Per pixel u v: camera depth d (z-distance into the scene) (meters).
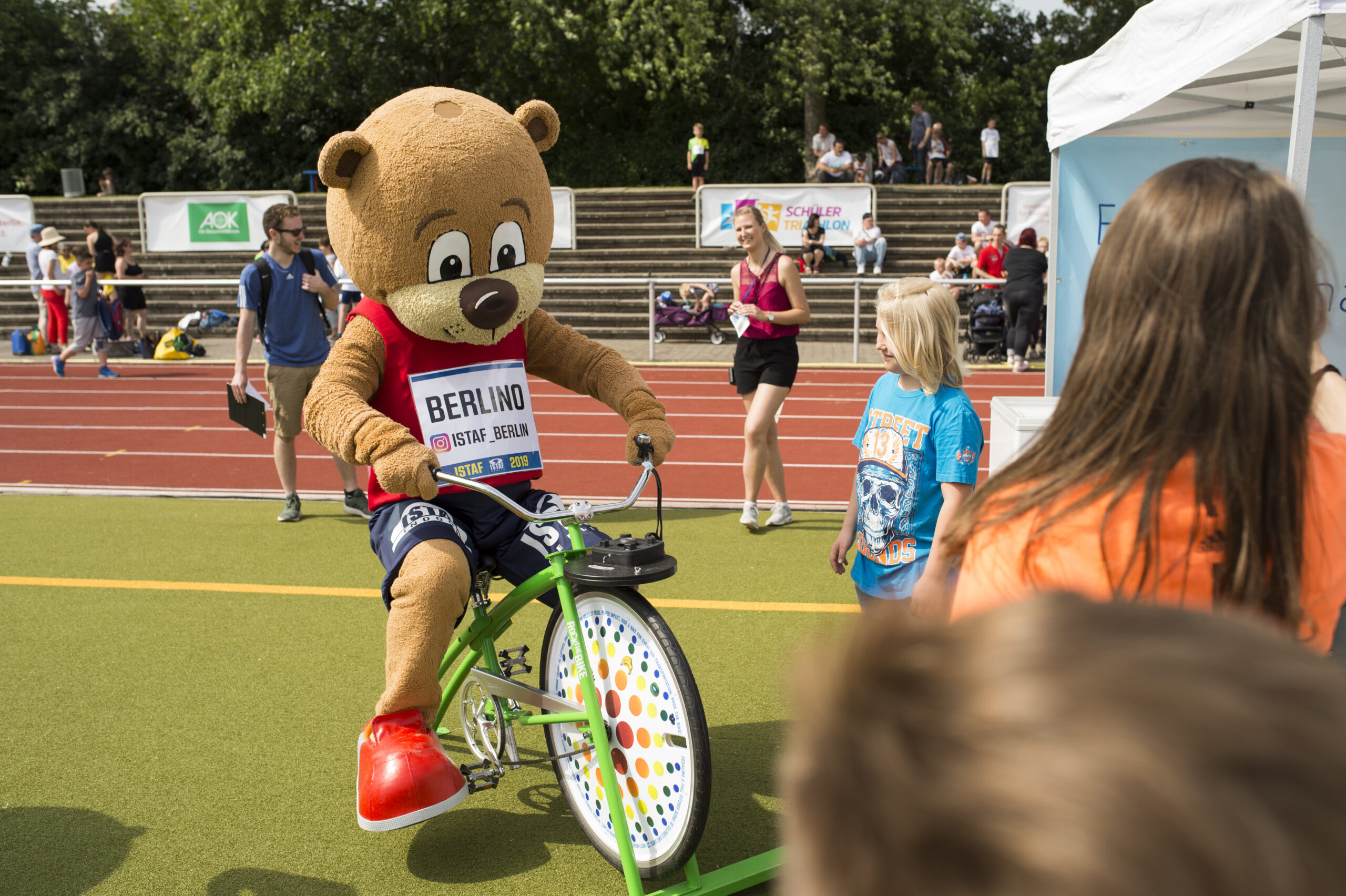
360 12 26.25
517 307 3.00
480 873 2.74
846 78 26.75
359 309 3.02
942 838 0.35
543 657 2.87
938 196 19.88
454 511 2.94
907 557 2.96
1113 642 0.39
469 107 3.00
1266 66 4.72
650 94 25.27
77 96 29.30
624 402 3.14
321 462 8.23
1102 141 5.90
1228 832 0.33
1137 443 1.18
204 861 2.80
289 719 3.63
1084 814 0.33
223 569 5.30
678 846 2.49
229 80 25.91
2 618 4.61
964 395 2.88
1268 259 1.15
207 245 18.95
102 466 8.09
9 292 18.61
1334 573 1.23
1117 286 1.23
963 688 0.39
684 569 5.21
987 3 32.62
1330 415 1.52
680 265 18.30
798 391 11.50
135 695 3.82
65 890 2.67
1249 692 0.36
